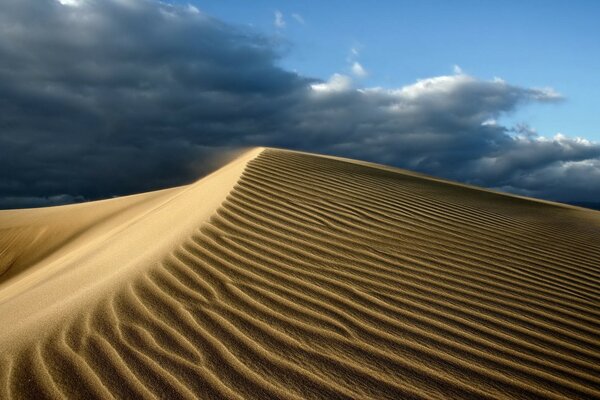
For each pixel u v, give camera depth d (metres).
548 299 4.46
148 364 2.88
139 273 4.25
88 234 12.68
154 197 15.23
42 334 3.24
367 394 2.73
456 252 5.56
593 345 3.61
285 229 5.63
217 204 6.47
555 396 2.91
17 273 12.29
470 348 3.36
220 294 3.87
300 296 3.94
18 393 2.62
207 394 2.64
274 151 11.24
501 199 11.06
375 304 3.91
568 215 10.16
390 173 11.27
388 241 5.61
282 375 2.85
